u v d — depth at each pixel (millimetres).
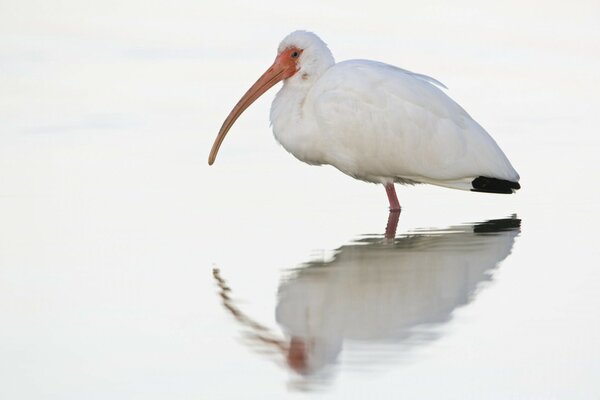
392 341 11398
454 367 10719
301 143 17172
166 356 10992
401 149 16812
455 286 13102
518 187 17219
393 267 13922
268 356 11016
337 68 17172
